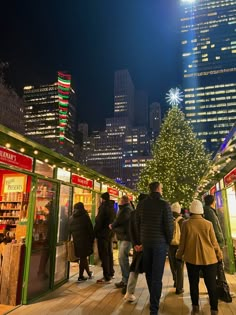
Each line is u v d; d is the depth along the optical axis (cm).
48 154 553
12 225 689
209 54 11244
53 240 579
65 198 666
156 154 1941
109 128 17362
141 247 465
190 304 471
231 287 590
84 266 639
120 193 1387
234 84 10531
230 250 752
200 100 10681
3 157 435
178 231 588
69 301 486
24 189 723
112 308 447
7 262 483
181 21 12138
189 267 414
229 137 616
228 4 11762
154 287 392
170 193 1750
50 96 13050
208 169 898
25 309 445
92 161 16650
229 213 807
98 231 637
